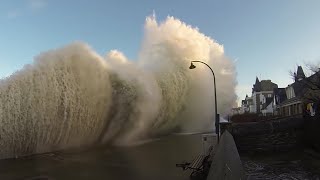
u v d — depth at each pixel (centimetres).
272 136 2902
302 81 3794
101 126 3183
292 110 6469
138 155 2502
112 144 3206
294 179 1808
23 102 2434
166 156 2442
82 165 2028
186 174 1802
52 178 1664
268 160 2498
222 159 1069
